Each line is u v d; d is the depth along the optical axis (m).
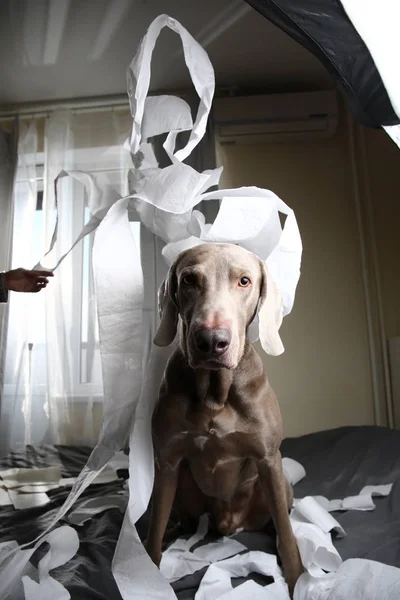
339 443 2.17
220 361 0.95
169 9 2.53
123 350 1.02
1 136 3.19
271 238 1.21
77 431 2.83
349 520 1.41
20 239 3.12
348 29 1.06
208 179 1.09
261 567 1.07
